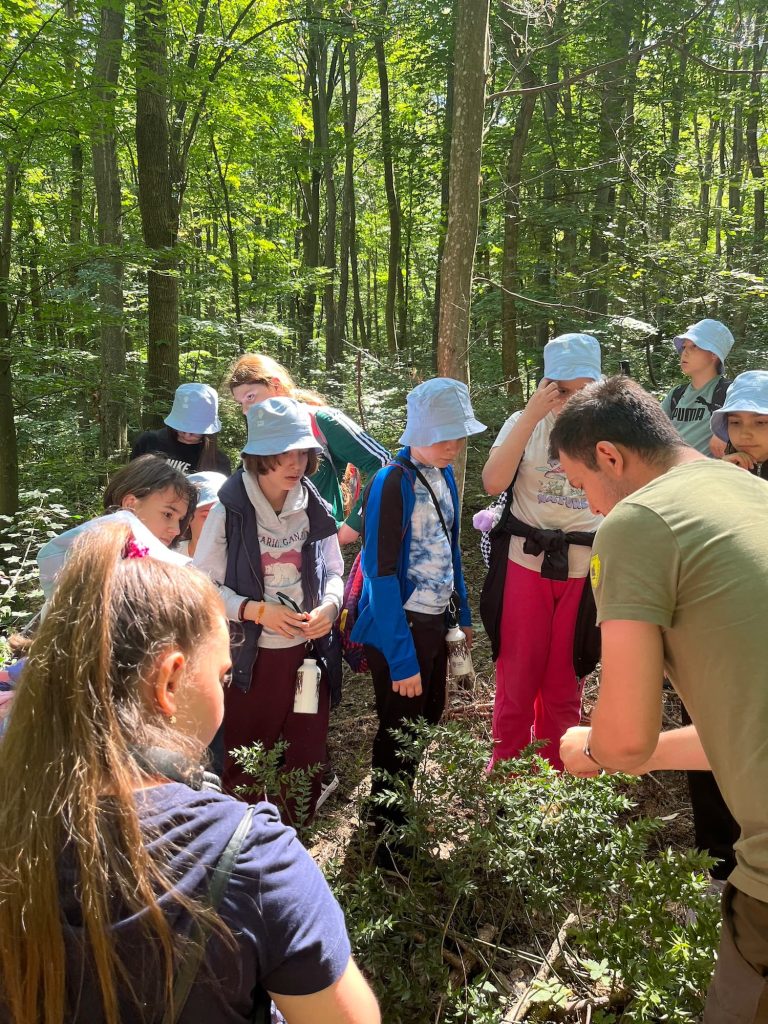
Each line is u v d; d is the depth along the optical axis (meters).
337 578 2.72
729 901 1.32
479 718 3.59
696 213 8.52
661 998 1.54
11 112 6.95
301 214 19.23
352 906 1.93
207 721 0.99
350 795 3.12
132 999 0.78
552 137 10.39
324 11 11.64
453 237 3.98
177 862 0.81
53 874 0.78
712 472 1.37
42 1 6.81
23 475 8.64
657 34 10.30
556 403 2.61
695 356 3.88
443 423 2.55
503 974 2.06
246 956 0.81
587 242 10.66
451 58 10.73
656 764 1.65
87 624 0.87
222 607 1.04
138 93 7.69
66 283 7.90
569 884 1.85
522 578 2.80
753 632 1.20
